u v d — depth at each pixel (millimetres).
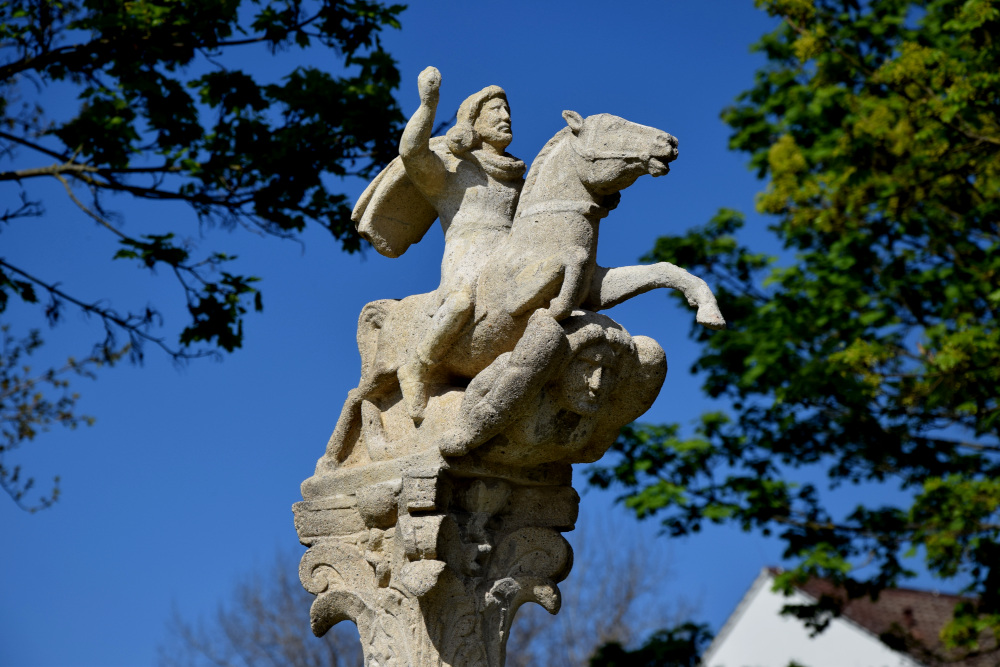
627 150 4578
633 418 4855
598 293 4703
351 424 5195
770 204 11172
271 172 8641
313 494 5223
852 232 10969
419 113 4809
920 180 10242
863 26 10758
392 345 5035
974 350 9586
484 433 4559
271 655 19281
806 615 11688
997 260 10109
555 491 5000
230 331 8820
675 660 12539
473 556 4746
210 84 8633
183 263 8555
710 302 4445
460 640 4746
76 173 8312
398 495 4820
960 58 9789
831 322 10906
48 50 8180
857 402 10805
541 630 20109
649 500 11555
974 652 11156
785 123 11352
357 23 8742
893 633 11820
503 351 4691
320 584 5148
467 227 4902
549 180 4730
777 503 11461
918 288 10719
